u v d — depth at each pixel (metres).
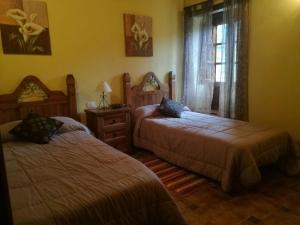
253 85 3.70
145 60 4.23
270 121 3.56
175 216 1.66
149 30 4.20
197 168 2.88
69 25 3.40
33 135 2.47
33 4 3.09
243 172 2.41
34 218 1.22
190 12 4.39
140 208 1.53
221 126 3.18
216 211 2.21
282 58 3.33
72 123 2.94
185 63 4.59
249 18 3.60
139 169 1.77
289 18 3.20
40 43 3.19
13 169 1.82
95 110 3.46
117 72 3.94
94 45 3.65
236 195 2.49
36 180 1.63
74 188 1.51
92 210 1.35
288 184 2.70
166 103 3.96
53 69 3.33
